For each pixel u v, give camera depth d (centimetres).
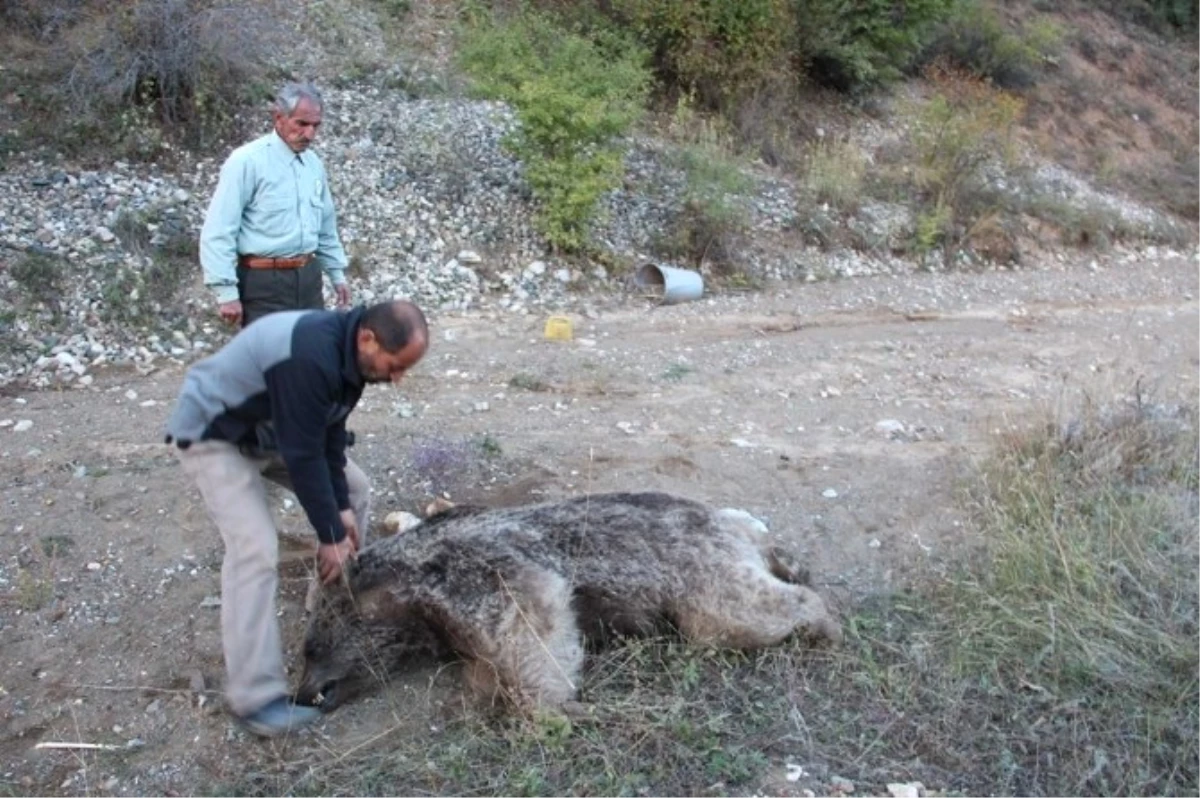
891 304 1052
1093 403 696
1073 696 444
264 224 537
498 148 1073
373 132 1043
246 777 403
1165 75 1809
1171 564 520
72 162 903
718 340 905
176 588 506
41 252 807
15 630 477
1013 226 1271
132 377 746
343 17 1182
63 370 738
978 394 823
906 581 528
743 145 1254
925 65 1550
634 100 1058
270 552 413
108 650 469
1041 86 1648
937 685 449
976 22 1614
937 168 1283
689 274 998
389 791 395
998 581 511
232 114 993
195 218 886
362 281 893
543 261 975
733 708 435
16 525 549
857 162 1258
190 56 967
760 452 675
